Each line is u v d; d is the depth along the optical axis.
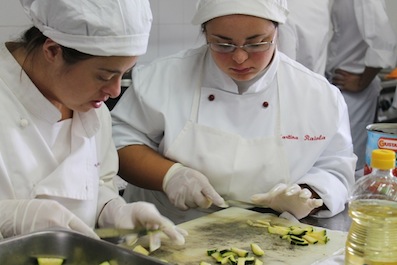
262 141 1.46
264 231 1.26
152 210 1.20
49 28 1.02
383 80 3.31
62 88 1.08
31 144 1.13
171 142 1.46
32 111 1.13
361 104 3.05
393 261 0.93
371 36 2.83
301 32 2.45
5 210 1.04
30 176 1.12
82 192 1.19
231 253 1.12
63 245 0.95
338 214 1.45
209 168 1.44
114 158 1.39
